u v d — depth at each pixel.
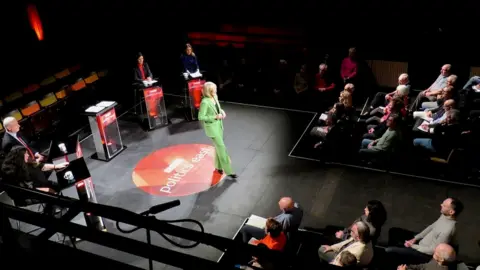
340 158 8.85
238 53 12.36
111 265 2.74
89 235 2.53
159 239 7.27
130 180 8.91
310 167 8.81
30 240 2.93
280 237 5.72
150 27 13.90
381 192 7.96
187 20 13.93
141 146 10.04
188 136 10.30
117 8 14.07
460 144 7.62
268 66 12.09
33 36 13.66
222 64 12.48
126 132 10.66
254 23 13.48
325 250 6.04
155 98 10.41
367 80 11.31
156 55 13.60
